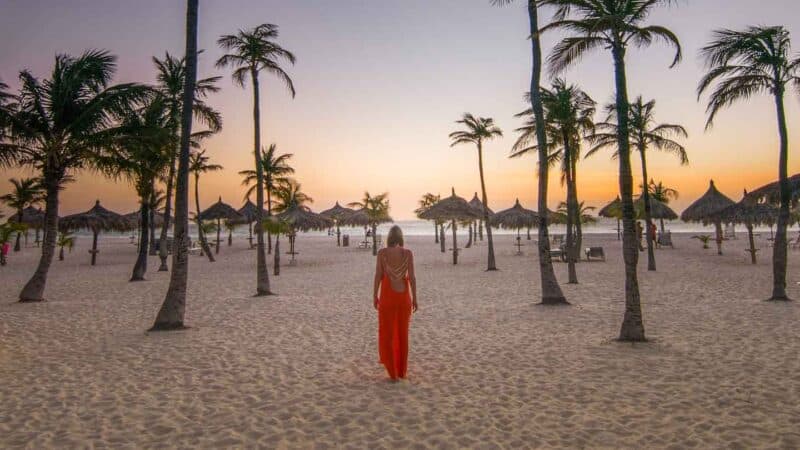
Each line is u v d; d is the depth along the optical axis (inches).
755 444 139.6
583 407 173.5
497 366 232.2
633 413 166.6
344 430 155.9
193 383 210.4
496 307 417.1
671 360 234.8
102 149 473.7
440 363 239.9
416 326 338.6
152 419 167.6
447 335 307.3
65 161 488.7
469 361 242.7
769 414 162.6
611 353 251.9
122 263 999.6
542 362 237.8
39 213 1440.7
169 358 255.6
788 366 219.6
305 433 153.9
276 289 569.9
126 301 480.1
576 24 298.5
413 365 236.8
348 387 202.1
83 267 909.2
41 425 162.2
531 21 423.2
